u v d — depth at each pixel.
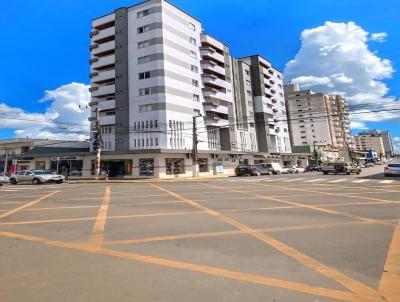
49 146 58.94
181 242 6.98
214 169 53.69
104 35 55.97
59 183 35.81
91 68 56.91
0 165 58.84
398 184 22.08
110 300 4.02
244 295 4.10
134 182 35.38
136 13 52.59
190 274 4.93
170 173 46.56
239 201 14.25
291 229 8.15
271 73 83.06
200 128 55.19
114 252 6.29
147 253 6.17
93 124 54.28
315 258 5.67
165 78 49.47
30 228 8.97
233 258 5.73
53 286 4.53
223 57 63.88
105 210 12.16
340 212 10.69
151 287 4.43
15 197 18.34
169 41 51.38
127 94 51.41
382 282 4.53
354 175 37.44
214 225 8.82
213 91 58.66
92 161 48.72
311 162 97.44
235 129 64.94
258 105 74.56
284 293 4.16
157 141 48.06
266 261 5.53
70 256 6.07
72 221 9.92
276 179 33.38
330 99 124.62
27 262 5.72
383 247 6.37
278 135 81.88
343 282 4.53
